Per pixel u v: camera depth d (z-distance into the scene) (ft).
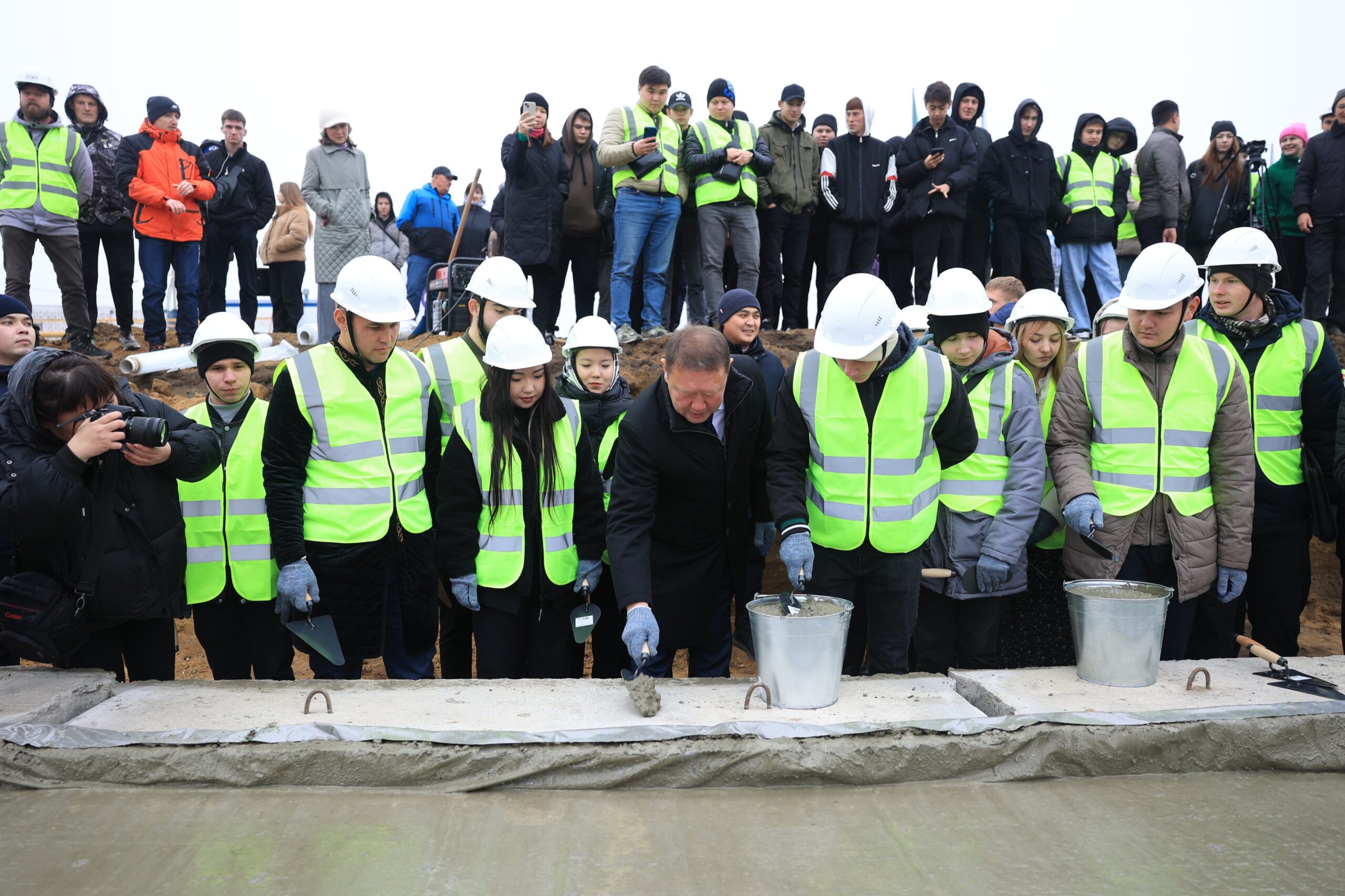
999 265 24.26
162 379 21.50
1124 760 8.09
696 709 8.61
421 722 8.23
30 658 9.92
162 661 10.91
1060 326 12.78
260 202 24.82
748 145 21.31
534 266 21.45
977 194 24.32
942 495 11.94
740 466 11.21
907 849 6.86
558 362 20.81
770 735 7.88
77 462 9.36
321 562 11.14
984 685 9.14
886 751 7.87
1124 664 9.09
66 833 6.97
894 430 10.82
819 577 11.31
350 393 11.19
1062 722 8.10
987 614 11.88
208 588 12.09
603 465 12.85
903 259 24.82
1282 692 8.93
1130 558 11.60
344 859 6.64
